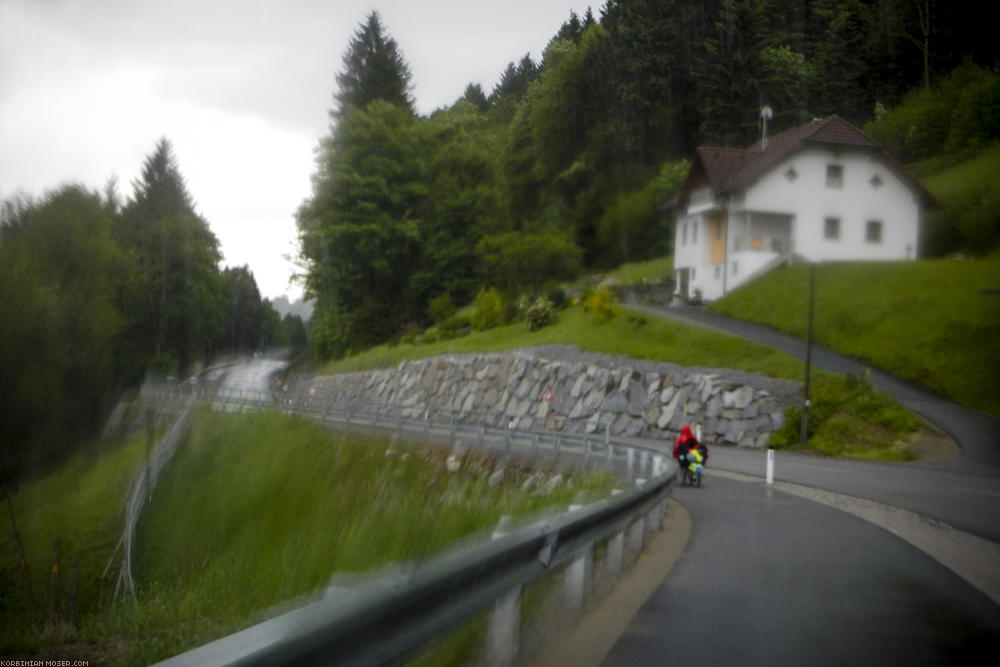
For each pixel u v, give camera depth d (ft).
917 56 282.15
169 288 162.50
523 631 22.99
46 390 95.96
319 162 241.35
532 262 220.64
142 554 68.44
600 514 26.84
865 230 188.85
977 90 234.58
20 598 55.36
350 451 114.21
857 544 41.88
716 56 303.68
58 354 98.78
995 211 186.39
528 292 222.07
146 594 51.60
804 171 187.32
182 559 66.90
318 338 243.19
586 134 304.71
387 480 100.17
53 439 94.27
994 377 126.11
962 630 24.53
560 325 194.29
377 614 13.05
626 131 297.94
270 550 57.52
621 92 302.66
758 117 282.97
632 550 35.86
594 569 31.55
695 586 30.40
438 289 245.65
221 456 100.83
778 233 192.03
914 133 248.32
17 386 93.97
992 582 32.58
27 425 92.89
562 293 210.79
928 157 245.24
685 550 39.42
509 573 19.47
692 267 207.51
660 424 142.10
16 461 89.81
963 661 21.31
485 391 182.80
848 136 186.80
